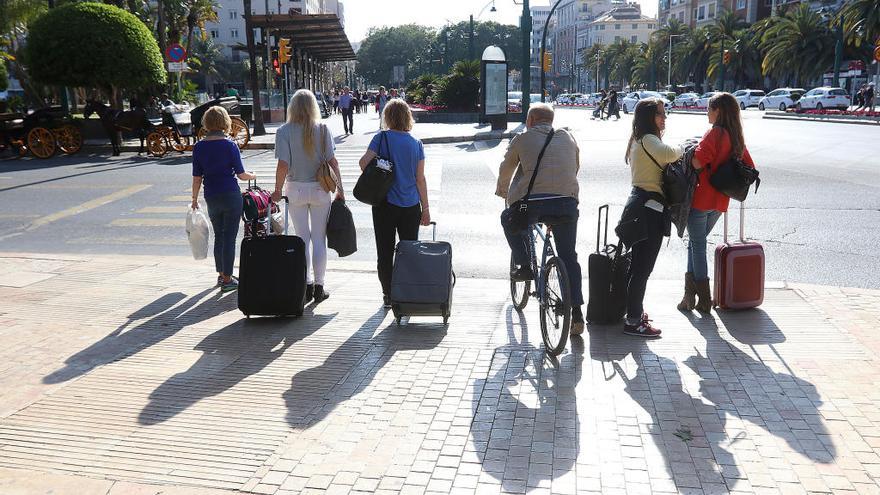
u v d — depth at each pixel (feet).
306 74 177.99
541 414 13.14
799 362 15.43
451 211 36.47
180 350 16.93
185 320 19.33
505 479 10.87
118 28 71.61
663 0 397.39
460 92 123.85
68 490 10.66
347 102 87.97
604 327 18.35
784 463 11.21
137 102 71.36
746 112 171.32
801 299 20.06
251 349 16.99
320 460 11.52
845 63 198.29
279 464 11.41
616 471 11.07
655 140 16.87
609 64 433.48
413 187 19.30
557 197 16.76
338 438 12.30
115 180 50.55
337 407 13.58
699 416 12.94
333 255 28.48
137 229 34.09
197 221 22.77
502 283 23.29
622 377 14.88
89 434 12.55
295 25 120.26
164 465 11.43
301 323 19.03
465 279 23.82
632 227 17.06
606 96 140.56
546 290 16.74
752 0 297.53
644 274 17.40
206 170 21.91
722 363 15.52
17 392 14.42
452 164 55.11
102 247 30.58
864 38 169.07
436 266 18.21
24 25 115.65
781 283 21.76
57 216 37.55
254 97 88.63
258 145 74.13
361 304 20.81
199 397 14.15
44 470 11.30
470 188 43.45
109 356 16.52
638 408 13.33
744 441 11.96
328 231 20.08
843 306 19.34
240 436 12.42
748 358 15.79
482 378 14.96
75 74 71.20
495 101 91.45
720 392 13.98
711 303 19.20
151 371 15.57
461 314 19.75
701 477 10.85
